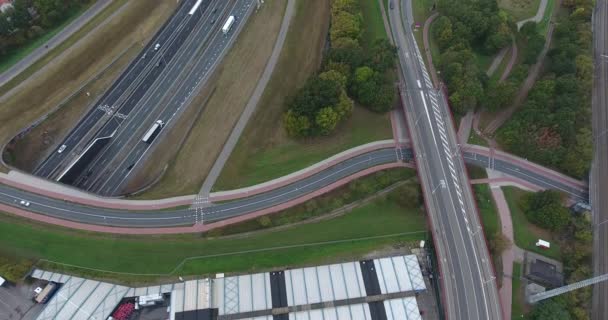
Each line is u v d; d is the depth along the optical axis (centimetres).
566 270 12675
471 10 17550
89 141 14925
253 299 11681
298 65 16800
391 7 18775
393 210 13725
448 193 13325
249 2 18662
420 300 12125
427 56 17150
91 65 16488
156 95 15950
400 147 14862
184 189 13912
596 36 18862
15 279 11781
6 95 15400
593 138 15562
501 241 12500
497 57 17575
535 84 16125
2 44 16300
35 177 13738
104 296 11800
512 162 14725
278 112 15562
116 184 14175
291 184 14038
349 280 12025
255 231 13250
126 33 17388
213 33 17625
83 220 13150
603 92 16912
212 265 12575
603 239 13300
